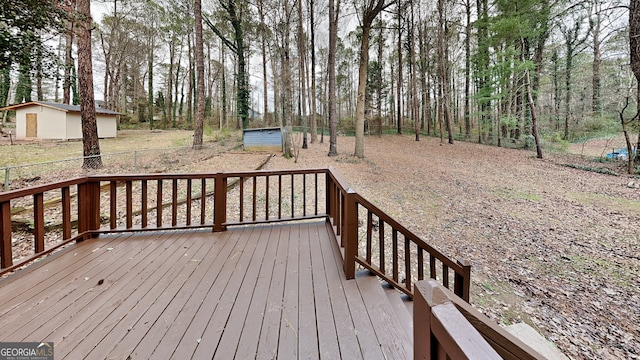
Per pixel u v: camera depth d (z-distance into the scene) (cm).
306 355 144
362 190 725
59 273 229
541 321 289
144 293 202
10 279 217
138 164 805
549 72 1449
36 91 1873
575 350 251
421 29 1862
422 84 2108
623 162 1095
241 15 1498
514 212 624
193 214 493
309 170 364
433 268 224
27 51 479
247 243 301
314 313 180
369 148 1515
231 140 1503
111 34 1964
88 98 750
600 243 471
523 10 1157
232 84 2534
